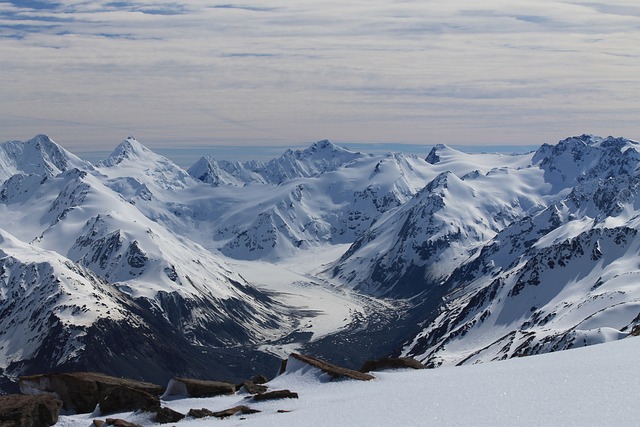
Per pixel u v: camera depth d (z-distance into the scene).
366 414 61.56
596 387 59.88
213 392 78.50
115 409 73.50
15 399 70.12
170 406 74.88
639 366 65.19
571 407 55.00
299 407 69.25
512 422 53.03
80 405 78.94
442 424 54.97
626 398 55.41
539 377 66.94
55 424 69.44
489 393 63.22
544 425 51.22
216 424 65.06
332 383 78.25
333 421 60.38
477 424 53.78
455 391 65.94
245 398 74.19
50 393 79.62
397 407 62.69
